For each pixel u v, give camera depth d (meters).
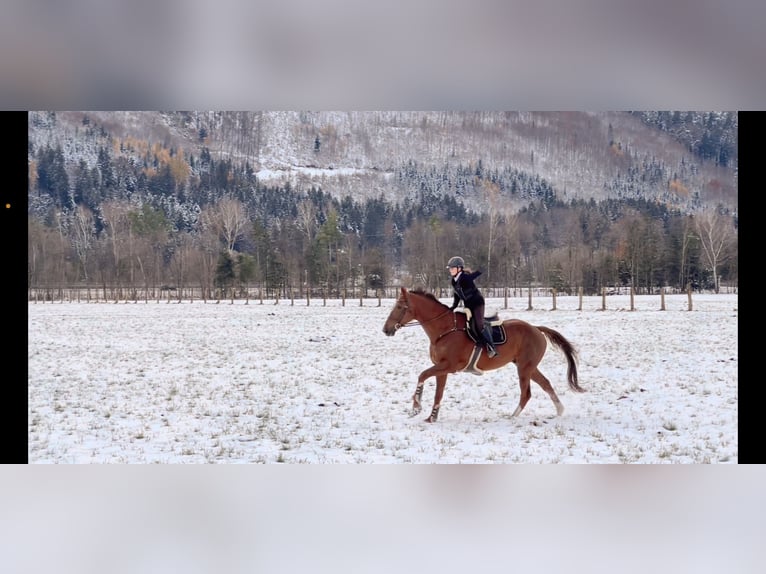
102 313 33.56
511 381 13.82
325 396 12.14
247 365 15.80
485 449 8.59
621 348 18.19
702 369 14.61
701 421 10.05
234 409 11.16
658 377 13.83
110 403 11.73
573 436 9.23
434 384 13.34
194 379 14.05
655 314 28.67
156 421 10.41
